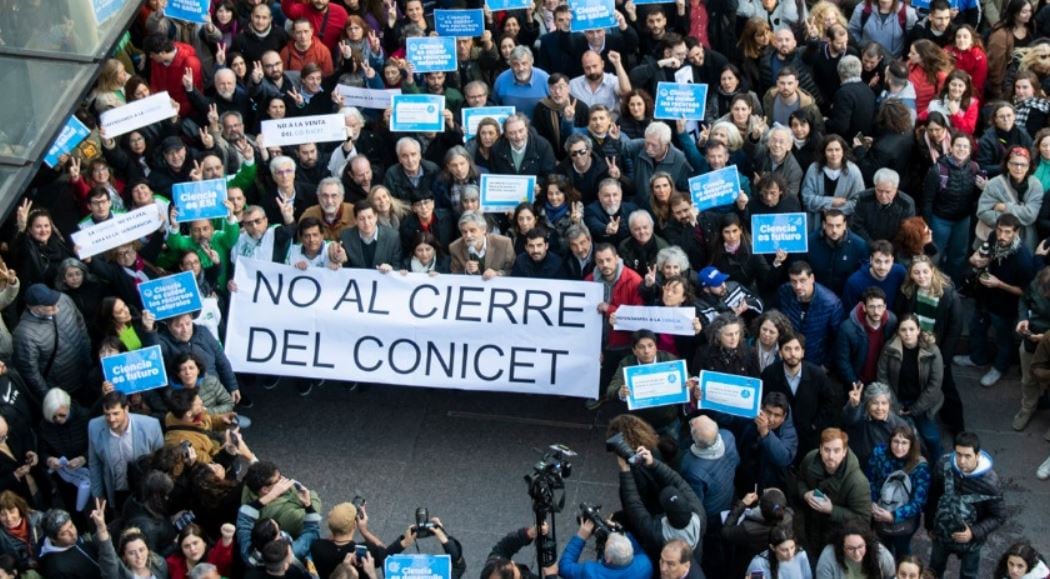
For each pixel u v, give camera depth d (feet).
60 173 71.72
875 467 54.03
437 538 53.06
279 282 63.10
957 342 61.77
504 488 61.05
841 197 64.64
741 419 56.13
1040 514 58.90
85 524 58.23
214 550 51.83
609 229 63.21
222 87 71.92
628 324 59.41
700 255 62.85
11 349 60.34
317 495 58.95
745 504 51.85
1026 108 69.77
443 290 62.49
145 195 64.80
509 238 63.57
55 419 56.44
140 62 78.13
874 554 49.32
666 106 68.23
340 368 63.00
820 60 73.15
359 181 65.62
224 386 61.16
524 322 61.98
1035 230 64.69
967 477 52.24
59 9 63.57
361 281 62.80
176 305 59.31
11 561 50.26
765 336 56.59
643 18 76.69
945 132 66.23
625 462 51.85
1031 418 62.75
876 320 57.98
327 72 76.23
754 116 67.56
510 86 72.69
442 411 65.00
